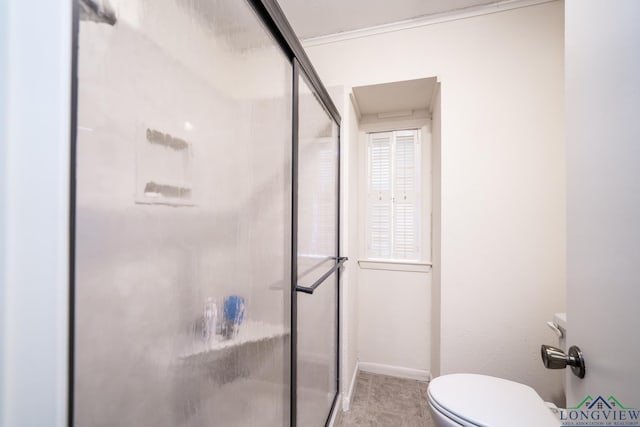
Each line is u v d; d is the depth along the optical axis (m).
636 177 0.44
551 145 1.36
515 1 1.39
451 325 1.48
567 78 0.68
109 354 0.32
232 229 0.56
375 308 1.98
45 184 0.27
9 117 0.26
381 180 2.03
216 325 0.51
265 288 0.70
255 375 0.65
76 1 0.28
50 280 0.27
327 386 1.34
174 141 0.42
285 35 0.80
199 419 0.47
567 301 0.68
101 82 0.31
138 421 0.36
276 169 0.77
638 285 0.43
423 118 1.94
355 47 1.63
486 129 1.44
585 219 0.60
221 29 0.54
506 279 1.41
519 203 1.40
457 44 1.48
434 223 1.75
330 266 1.38
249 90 0.64
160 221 0.40
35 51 0.27
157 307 0.39
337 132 1.57
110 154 0.32
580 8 0.62
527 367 1.38
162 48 0.40
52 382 0.27
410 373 1.88
